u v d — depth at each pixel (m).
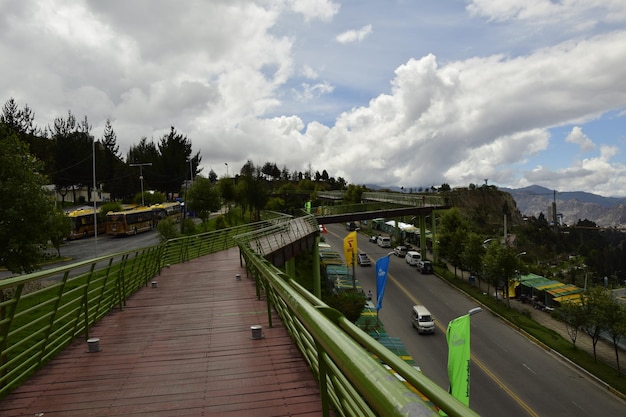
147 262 14.05
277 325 8.16
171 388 5.32
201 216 51.34
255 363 6.06
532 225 114.44
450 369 14.07
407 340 28.28
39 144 58.09
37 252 17.23
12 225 16.39
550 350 26.75
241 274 15.50
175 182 76.94
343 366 1.89
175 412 4.65
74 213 45.88
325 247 57.88
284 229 27.36
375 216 49.22
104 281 9.03
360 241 69.81
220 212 74.50
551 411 19.72
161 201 69.75
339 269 44.62
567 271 62.22
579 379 23.02
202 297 11.40
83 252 36.06
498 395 21.12
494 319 33.28
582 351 27.09
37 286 18.64
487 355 26.14
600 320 24.83
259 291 10.89
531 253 75.56
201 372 5.82
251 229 36.59
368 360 1.70
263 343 6.98
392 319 32.53
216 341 7.25
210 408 4.70
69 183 62.09
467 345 13.95
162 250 17.16
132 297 11.67
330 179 138.25
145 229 52.00
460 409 1.25
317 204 85.31
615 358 26.19
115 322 8.91
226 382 5.42
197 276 15.34
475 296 39.28
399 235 71.12
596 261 83.88
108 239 45.62
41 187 17.83
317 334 2.55
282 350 6.59
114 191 74.56
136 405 4.87
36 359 6.10
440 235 50.56
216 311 9.66
